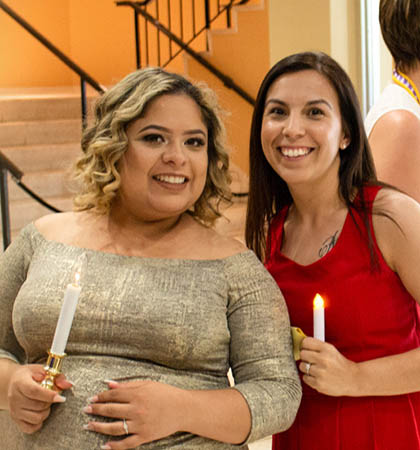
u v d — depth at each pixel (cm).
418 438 173
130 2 684
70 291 150
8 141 651
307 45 579
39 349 168
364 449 172
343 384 161
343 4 569
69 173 189
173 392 150
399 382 164
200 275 166
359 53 575
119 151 168
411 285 168
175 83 170
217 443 161
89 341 162
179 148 167
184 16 796
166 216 172
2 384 168
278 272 185
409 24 190
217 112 177
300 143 173
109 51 893
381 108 199
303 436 180
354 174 178
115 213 179
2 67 884
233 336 167
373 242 170
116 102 171
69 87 925
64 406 159
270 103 178
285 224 194
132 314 160
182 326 159
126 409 147
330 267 174
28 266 181
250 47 653
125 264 168
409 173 192
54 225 183
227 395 155
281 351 164
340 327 173
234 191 639
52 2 905
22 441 169
